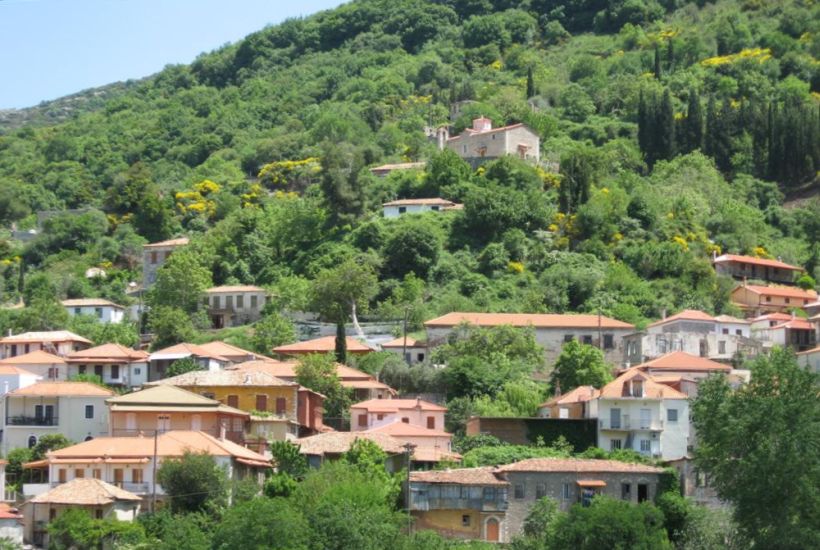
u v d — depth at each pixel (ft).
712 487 485.97
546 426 599.16
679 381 620.49
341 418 642.63
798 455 456.45
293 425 597.52
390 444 553.64
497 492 513.04
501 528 510.17
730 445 471.62
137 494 508.12
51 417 598.75
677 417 591.37
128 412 565.53
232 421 574.97
